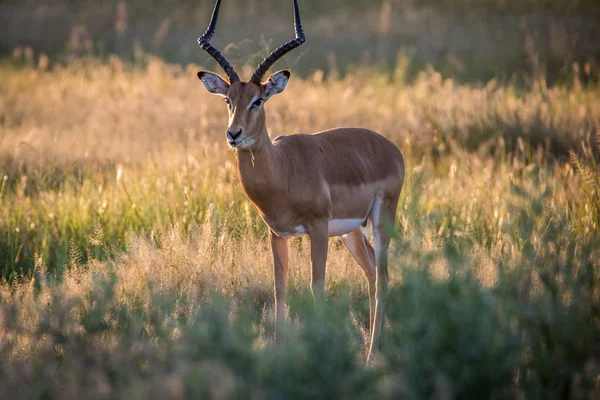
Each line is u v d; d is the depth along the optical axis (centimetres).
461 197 2627
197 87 5125
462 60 6519
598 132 2825
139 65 6253
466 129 3556
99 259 2361
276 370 1266
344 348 1300
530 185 2042
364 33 7775
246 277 2066
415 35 7662
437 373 1266
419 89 4616
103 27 8138
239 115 1730
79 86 5238
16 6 9106
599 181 2494
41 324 1596
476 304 1353
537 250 1659
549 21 7700
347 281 2072
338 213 1931
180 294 1894
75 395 1315
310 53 6919
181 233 2389
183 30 7919
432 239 1742
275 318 1772
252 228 2480
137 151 3494
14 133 3881
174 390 1212
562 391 1366
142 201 2661
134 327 1563
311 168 1853
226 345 1309
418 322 1311
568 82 5022
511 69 6081
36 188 2959
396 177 2097
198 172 2830
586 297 1491
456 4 9106
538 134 3450
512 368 1351
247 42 6556
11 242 2430
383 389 1163
